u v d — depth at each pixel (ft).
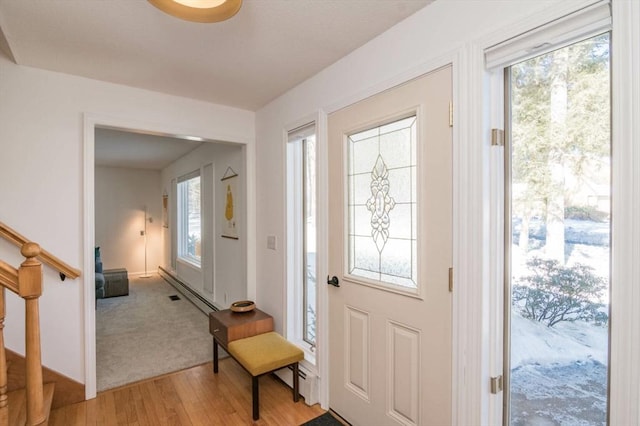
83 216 7.57
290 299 8.71
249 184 10.27
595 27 3.42
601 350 3.76
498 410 4.58
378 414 5.94
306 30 5.74
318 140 7.38
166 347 10.51
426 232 5.11
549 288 4.20
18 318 6.84
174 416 6.95
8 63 6.91
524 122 4.42
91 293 7.65
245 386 8.19
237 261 11.75
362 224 6.40
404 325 5.48
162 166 22.21
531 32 3.86
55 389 7.20
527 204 4.40
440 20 4.88
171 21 5.44
